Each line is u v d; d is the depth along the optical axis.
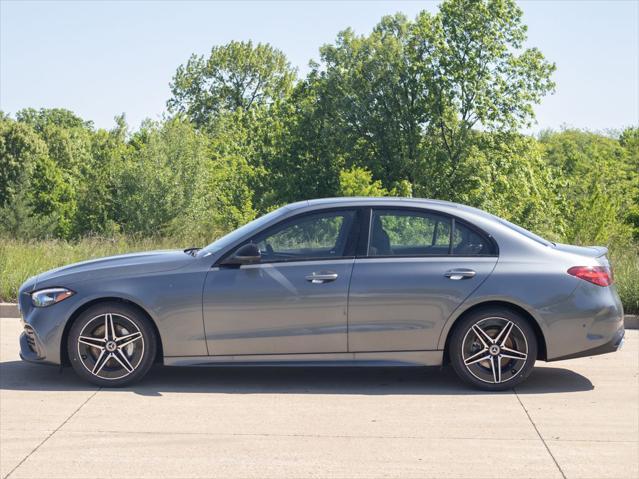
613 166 74.94
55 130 95.19
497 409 6.45
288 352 7.02
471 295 6.99
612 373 7.84
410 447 5.39
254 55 97.81
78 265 7.40
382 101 53.62
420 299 6.99
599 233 40.00
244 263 7.02
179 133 60.41
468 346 7.05
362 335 6.99
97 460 5.05
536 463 5.08
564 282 7.05
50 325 7.05
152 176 58.34
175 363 7.05
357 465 5.00
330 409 6.40
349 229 7.15
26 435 5.60
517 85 51.09
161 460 5.06
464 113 51.69
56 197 76.75
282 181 55.81
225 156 68.38
